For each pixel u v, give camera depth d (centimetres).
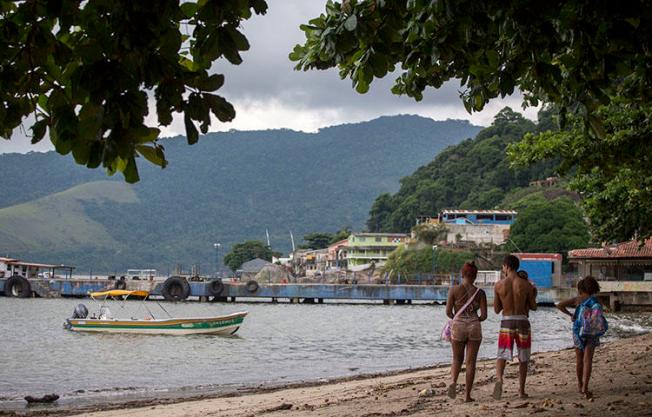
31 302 7150
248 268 14262
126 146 379
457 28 615
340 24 601
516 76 697
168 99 399
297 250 17625
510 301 1016
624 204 2084
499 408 953
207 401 1570
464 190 14750
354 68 671
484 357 2609
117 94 370
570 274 7900
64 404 1700
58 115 385
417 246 9812
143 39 372
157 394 1861
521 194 12281
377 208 16612
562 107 720
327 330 4203
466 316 1026
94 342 3297
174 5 380
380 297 7562
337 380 1975
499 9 581
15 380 2172
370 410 1080
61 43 392
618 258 5538
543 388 1143
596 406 930
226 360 2709
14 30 390
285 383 2056
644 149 1595
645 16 559
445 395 1197
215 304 7444
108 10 371
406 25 668
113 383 2111
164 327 3606
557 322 4809
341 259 12862
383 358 2795
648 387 1080
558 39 643
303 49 781
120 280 7838
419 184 15712
